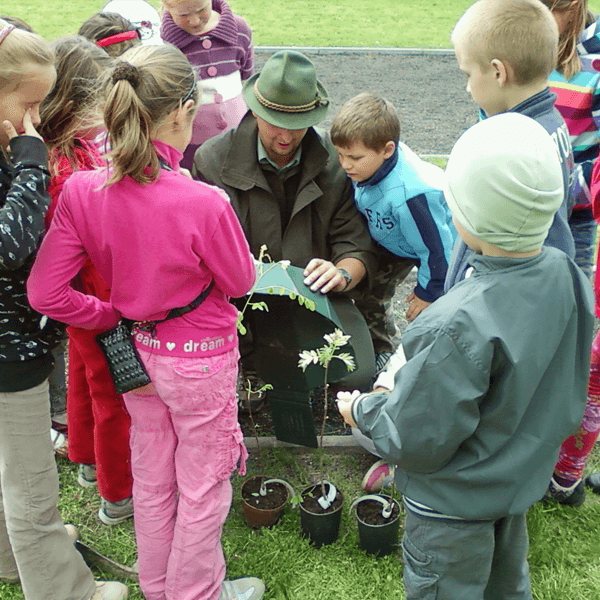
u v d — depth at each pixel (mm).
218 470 2223
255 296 2643
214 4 3639
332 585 2529
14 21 2219
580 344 1820
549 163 1581
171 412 2156
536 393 1787
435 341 1651
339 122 2607
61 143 2078
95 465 2938
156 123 1789
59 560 2221
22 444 2057
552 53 2074
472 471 1790
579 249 3176
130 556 2646
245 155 2822
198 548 2238
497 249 1667
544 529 2732
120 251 1874
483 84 2148
